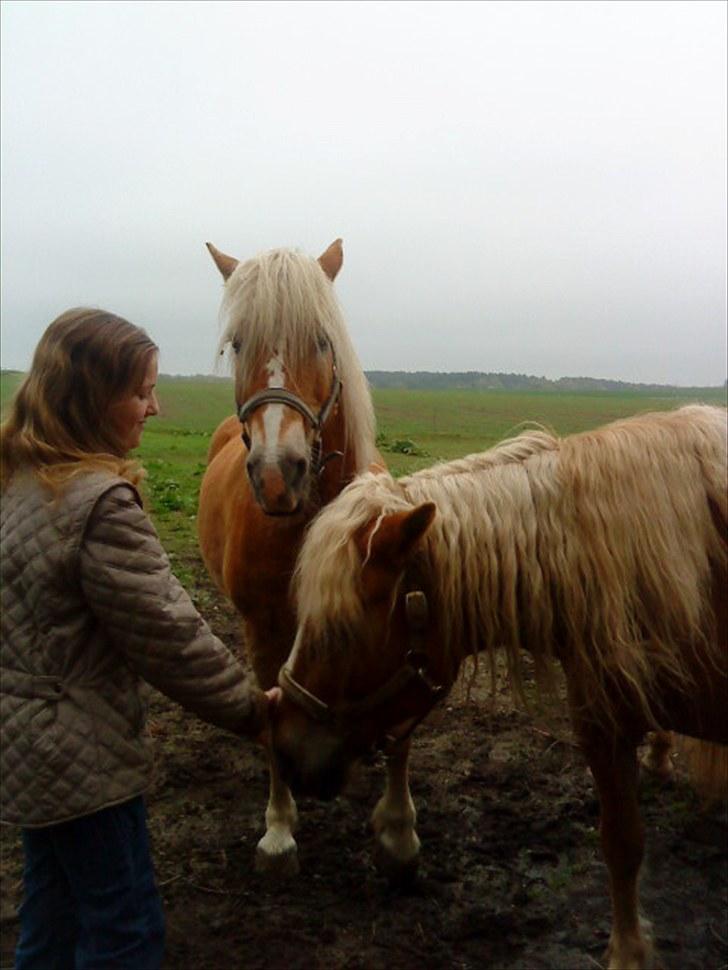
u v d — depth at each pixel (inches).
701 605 99.9
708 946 118.6
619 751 107.3
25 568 79.0
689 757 139.9
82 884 82.9
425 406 1370.6
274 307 124.9
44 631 79.4
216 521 158.9
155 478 518.6
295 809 141.6
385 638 95.7
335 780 100.9
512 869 134.5
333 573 93.0
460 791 157.1
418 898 128.6
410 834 132.2
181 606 80.7
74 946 88.0
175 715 193.5
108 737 81.2
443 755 170.7
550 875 132.9
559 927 121.7
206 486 173.9
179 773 165.8
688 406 114.8
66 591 79.2
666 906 126.5
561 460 103.6
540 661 103.6
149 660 79.9
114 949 83.1
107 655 82.0
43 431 82.1
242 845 142.8
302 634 96.8
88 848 81.8
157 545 81.9
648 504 99.7
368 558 93.0
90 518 78.1
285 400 123.3
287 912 125.4
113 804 80.9
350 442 136.9
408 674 97.7
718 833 144.0
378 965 114.6
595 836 142.5
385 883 131.5
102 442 84.7
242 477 141.0
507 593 99.0
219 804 155.7
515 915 123.6
